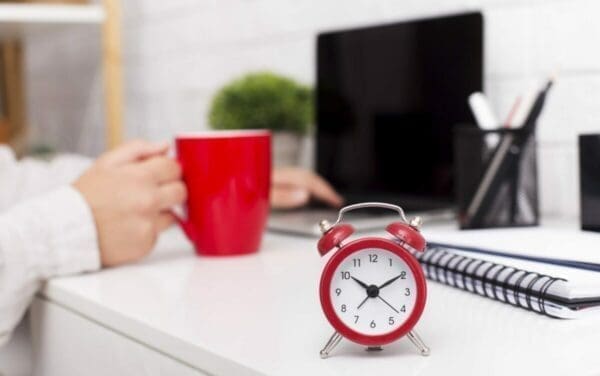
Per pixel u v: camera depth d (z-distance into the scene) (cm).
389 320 45
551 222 87
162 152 81
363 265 45
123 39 180
